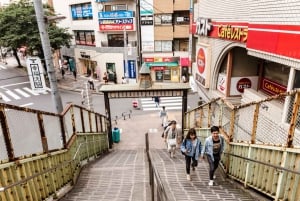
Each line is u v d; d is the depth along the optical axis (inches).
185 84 586.9
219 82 522.6
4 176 169.5
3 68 1510.8
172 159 405.7
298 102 170.9
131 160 420.8
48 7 1168.8
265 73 462.6
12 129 246.7
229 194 242.5
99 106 908.6
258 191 231.3
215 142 257.6
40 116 222.7
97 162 418.9
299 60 266.1
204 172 317.1
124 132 697.0
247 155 243.8
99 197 246.7
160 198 141.2
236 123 293.6
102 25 1121.4
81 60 1320.1
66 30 1162.0
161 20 1079.0
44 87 410.3
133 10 1080.2
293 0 270.5
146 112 850.1
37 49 1042.7
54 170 249.1
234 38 418.9
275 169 198.4
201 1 561.9
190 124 546.3
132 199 235.3
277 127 286.7
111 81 1183.6
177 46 1130.0
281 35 292.8
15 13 994.7
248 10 374.0
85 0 1159.0
